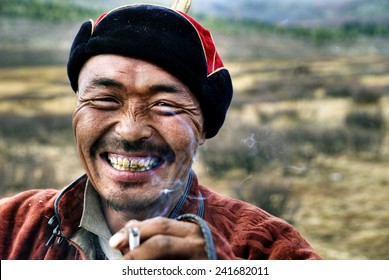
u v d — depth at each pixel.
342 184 8.09
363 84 25.47
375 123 13.34
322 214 6.59
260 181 6.89
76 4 82.31
